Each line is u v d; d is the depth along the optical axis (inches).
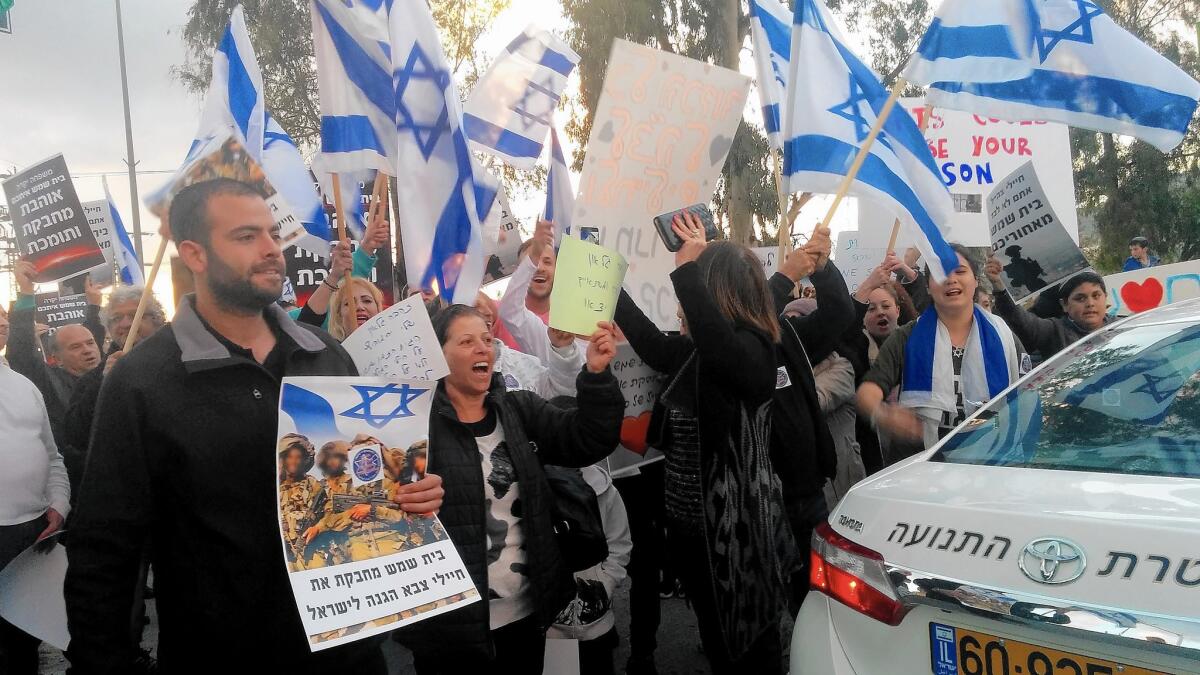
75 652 76.4
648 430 136.3
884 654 79.3
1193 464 75.5
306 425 80.7
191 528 78.9
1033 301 246.1
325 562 79.1
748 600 114.8
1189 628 58.2
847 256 321.7
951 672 73.4
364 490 83.0
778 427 134.6
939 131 243.1
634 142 152.3
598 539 113.1
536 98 199.5
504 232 237.1
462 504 99.6
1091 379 95.0
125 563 77.4
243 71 137.6
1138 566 62.7
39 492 146.9
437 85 131.4
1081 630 63.3
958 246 167.2
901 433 161.8
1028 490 77.9
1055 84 160.6
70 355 208.1
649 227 155.9
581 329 106.1
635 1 676.1
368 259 175.2
